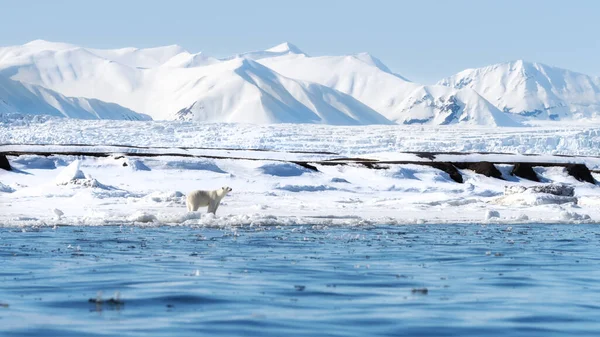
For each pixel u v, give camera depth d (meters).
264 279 31.06
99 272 32.78
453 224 67.69
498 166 160.12
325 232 56.16
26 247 43.00
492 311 24.53
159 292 27.22
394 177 145.00
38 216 67.50
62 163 133.88
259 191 116.12
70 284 29.22
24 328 20.95
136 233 53.28
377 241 49.62
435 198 99.00
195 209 68.81
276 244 46.50
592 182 163.25
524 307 25.31
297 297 26.80
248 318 22.80
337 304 25.55
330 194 119.50
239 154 190.38
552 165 167.12
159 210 75.38
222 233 53.94
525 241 51.12
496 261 38.91
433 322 22.64
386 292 28.25
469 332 21.44
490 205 93.81
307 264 36.56
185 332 20.77
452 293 28.17
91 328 21.08
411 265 36.81
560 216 77.38
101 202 83.00
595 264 37.91
